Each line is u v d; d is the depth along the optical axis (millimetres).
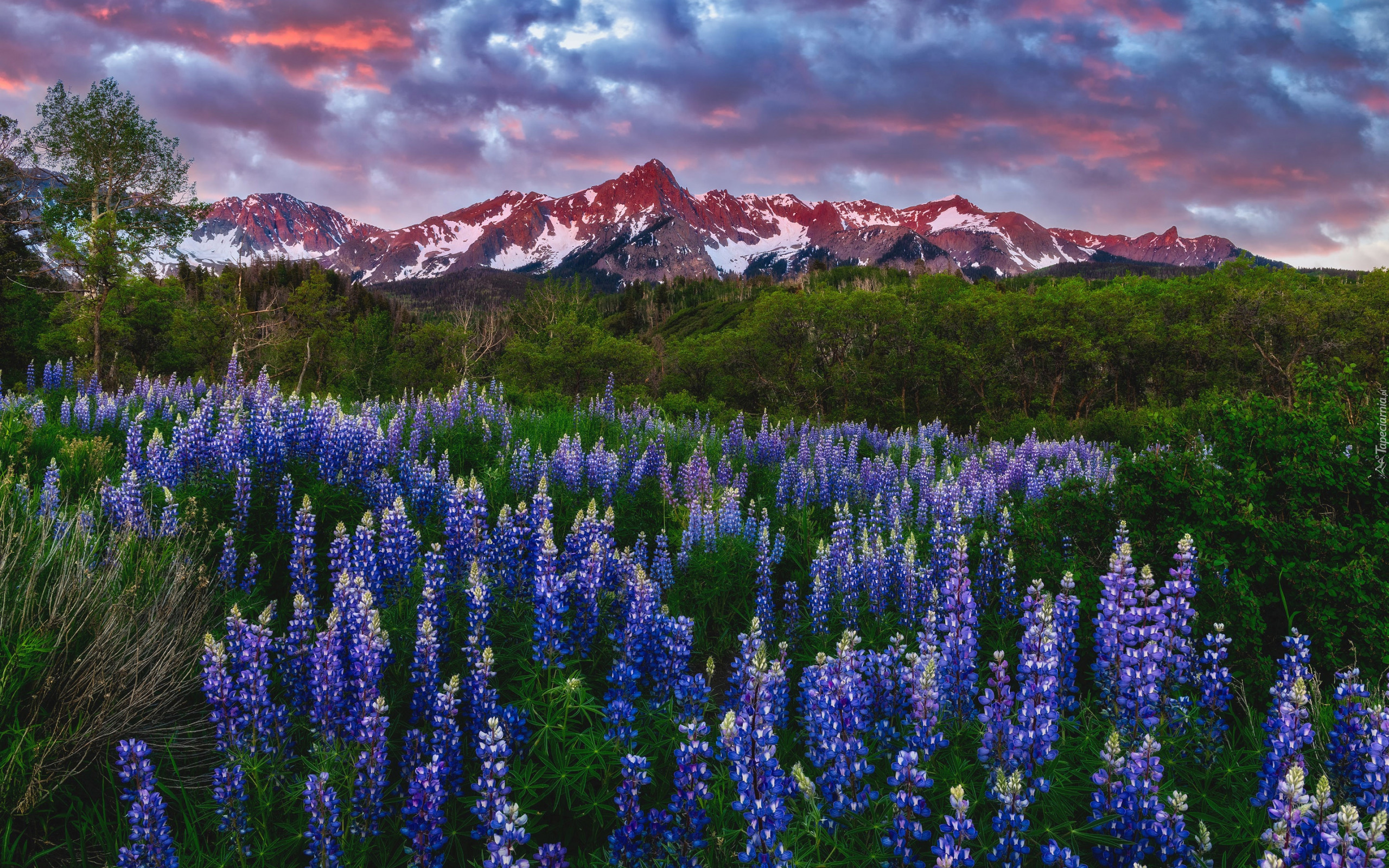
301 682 4512
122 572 5367
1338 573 5422
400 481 9352
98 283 39844
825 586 6652
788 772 4129
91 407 12414
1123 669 4355
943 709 4434
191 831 3701
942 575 7113
